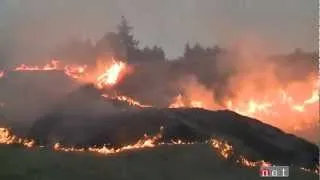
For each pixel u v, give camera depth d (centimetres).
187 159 8131
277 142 12162
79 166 7425
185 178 7331
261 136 12306
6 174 6750
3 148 8450
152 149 8631
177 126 11300
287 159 10975
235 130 12350
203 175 7494
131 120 11662
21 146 9162
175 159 8088
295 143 12312
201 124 12162
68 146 10319
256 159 9844
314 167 10931
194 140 10706
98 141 10531
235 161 8581
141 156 8156
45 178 6756
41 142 10731
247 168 8131
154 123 11500
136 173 7344
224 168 7975
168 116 12000
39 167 7212
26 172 6931
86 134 10894
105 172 7250
